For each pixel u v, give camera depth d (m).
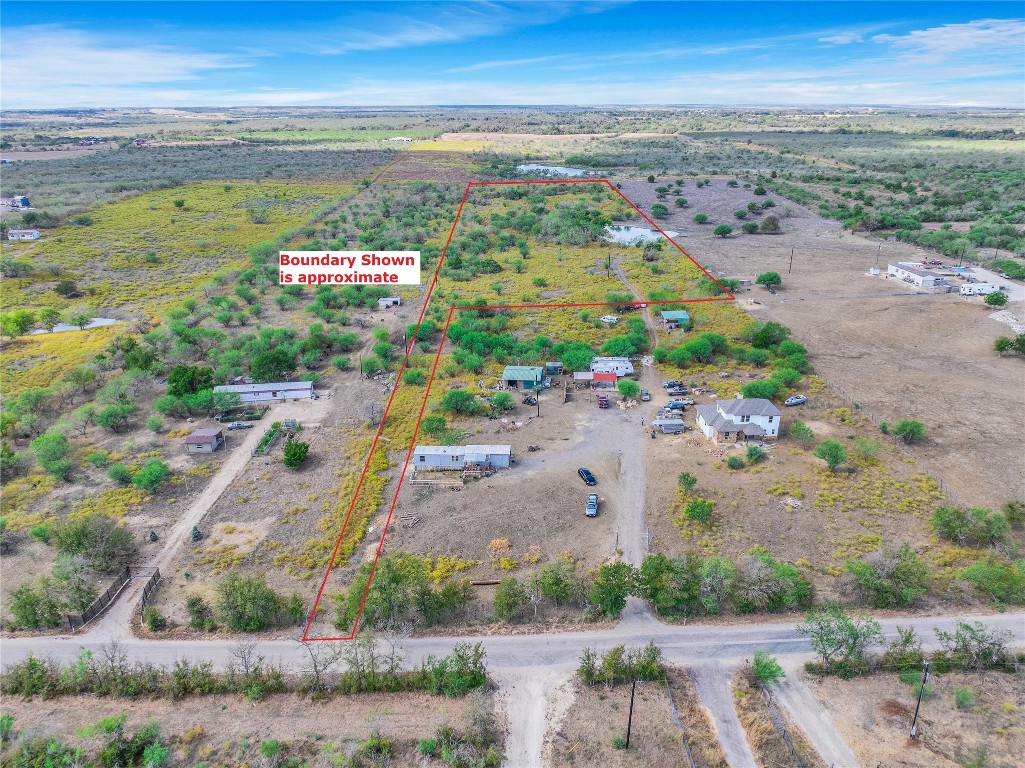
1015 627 47.75
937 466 68.81
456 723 41.41
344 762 38.84
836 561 55.09
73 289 135.50
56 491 68.06
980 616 48.94
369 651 46.31
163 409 82.25
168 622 50.62
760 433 74.56
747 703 42.22
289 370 93.81
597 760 38.84
